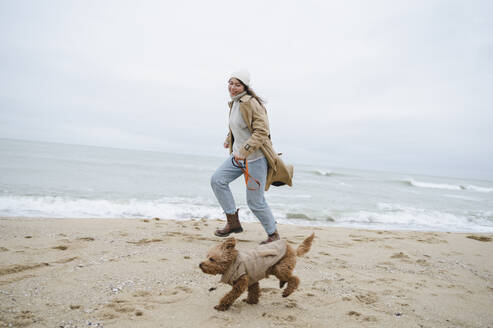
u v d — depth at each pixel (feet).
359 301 10.00
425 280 12.69
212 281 10.93
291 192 61.82
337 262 14.34
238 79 13.53
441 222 37.32
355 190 76.79
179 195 43.93
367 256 15.85
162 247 14.70
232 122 14.30
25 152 111.96
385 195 70.18
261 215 14.80
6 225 17.24
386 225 32.71
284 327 8.00
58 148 171.73
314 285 11.19
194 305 9.00
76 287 9.69
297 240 18.54
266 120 13.60
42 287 9.53
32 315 7.84
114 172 69.72
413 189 101.60
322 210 39.29
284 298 9.86
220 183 14.83
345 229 23.84
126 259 12.60
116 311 8.30
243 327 7.87
